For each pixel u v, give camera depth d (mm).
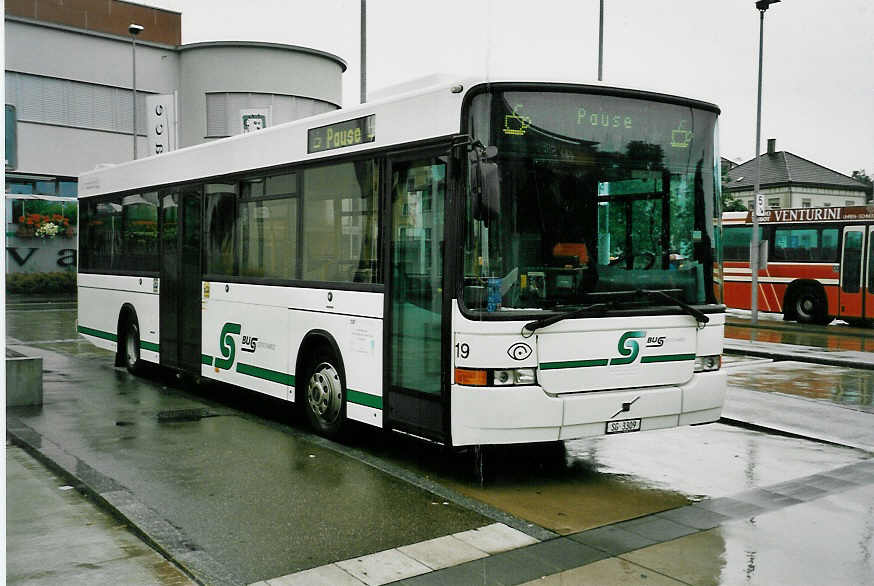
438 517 6004
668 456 8086
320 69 42312
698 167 7195
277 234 9172
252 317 9586
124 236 13016
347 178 7996
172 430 8867
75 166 37156
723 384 7281
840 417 9984
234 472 7160
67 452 7785
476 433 6355
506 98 6449
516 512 6211
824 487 6957
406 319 7109
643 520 6031
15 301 33344
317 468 7328
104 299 13750
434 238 6781
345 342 7980
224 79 40156
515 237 6379
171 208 11500
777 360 15969
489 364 6289
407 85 7305
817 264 24438
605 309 6621
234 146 10023
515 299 6359
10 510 6020
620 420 6695
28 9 36125
